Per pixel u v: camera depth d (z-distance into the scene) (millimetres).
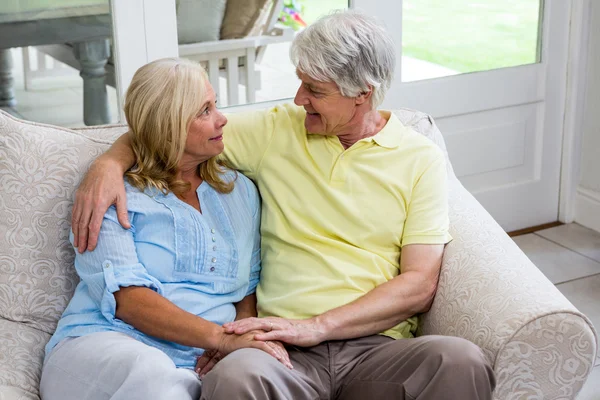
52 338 1729
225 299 1835
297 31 2730
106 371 1536
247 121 1965
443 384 1533
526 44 3195
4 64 2430
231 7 2598
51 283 1832
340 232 1870
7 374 1651
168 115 1733
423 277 1814
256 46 2680
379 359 1681
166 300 1688
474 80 3107
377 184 1878
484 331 1641
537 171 3385
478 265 1790
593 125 3311
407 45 2949
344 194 1877
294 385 1589
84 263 1709
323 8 2748
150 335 1685
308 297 1809
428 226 1857
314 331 1700
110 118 2590
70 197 1850
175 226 1768
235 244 1852
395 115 2070
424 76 3025
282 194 1903
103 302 1666
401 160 1896
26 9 2391
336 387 1740
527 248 3248
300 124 1939
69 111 2541
